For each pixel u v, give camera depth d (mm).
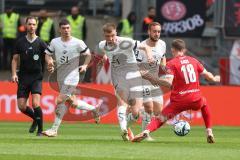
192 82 32125
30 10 76438
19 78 37312
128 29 60938
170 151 29328
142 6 63688
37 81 37156
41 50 37125
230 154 28656
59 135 37938
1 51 65250
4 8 71375
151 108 35344
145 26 59906
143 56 35250
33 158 26734
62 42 37031
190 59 32281
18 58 37250
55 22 68938
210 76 32406
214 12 59281
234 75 58219
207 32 63781
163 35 59312
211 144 32906
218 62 59438
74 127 45969
